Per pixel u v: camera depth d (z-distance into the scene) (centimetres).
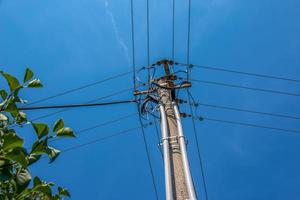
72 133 263
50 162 255
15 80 259
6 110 261
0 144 232
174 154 783
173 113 920
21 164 225
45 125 254
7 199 240
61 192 292
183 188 701
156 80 1103
